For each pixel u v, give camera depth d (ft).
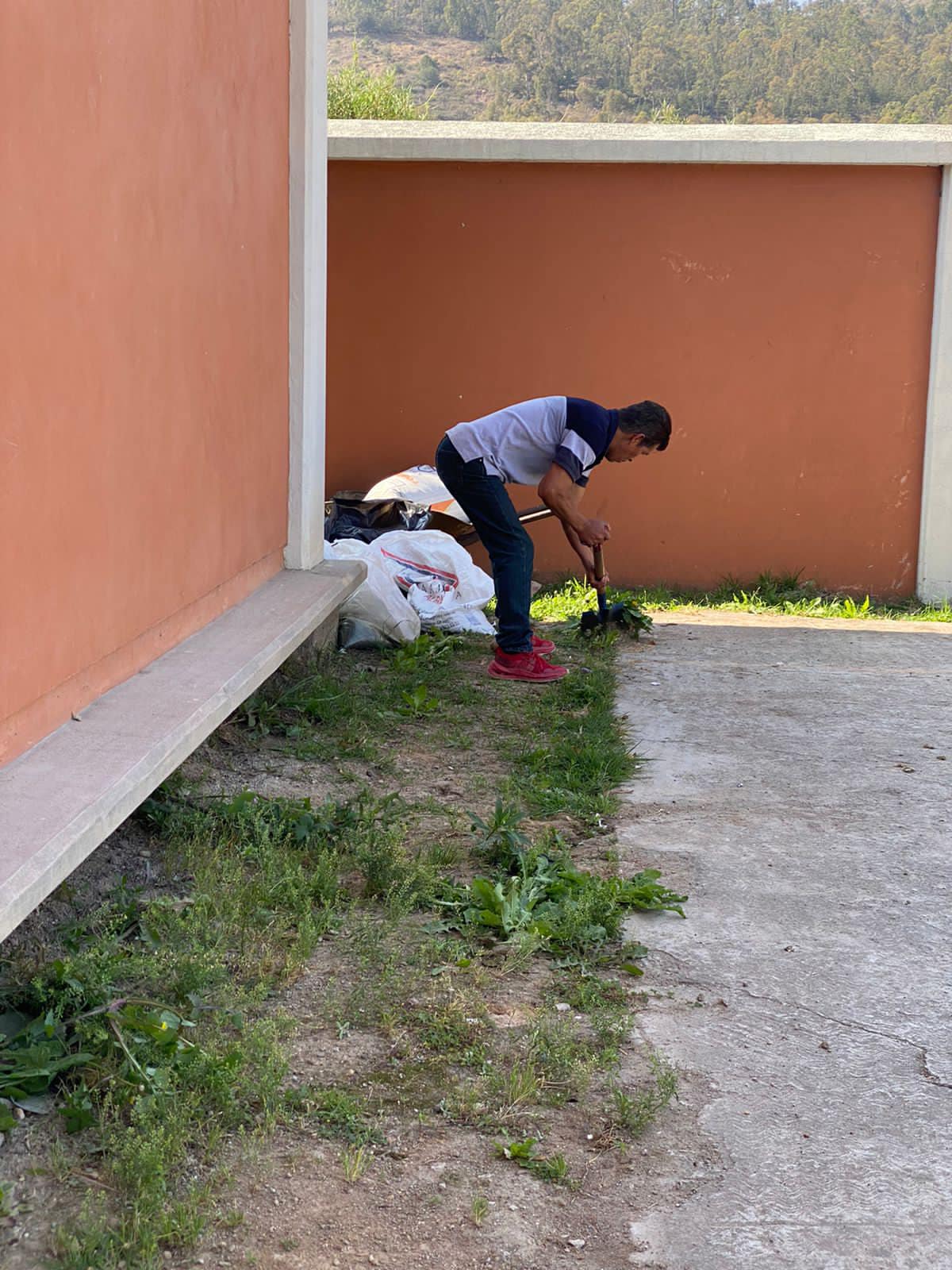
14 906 8.12
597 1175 8.18
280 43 17.95
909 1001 10.49
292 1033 9.56
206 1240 7.39
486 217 28.32
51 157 10.25
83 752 10.56
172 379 13.73
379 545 23.29
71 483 10.96
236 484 16.69
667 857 13.28
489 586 23.54
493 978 10.57
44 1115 8.30
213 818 13.07
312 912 11.35
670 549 29.32
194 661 13.70
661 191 28.04
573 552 29.25
